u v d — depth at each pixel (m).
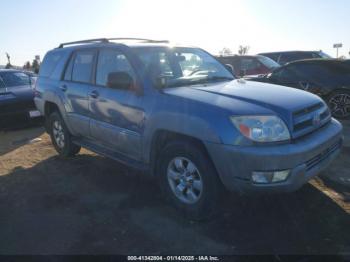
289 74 8.94
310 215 3.49
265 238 3.13
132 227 3.40
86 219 3.59
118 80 3.82
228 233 3.24
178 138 3.50
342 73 8.18
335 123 3.87
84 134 4.98
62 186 4.48
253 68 12.02
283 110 3.12
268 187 2.94
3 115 7.26
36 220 3.61
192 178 3.41
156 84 3.75
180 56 4.41
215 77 4.44
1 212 3.82
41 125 8.37
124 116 4.00
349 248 2.94
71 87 5.01
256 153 2.89
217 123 3.03
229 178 3.05
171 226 3.40
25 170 5.15
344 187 4.12
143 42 4.62
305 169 3.06
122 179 4.65
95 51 4.69
